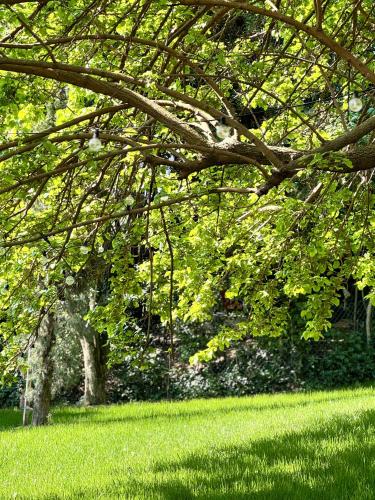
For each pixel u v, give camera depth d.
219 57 5.56
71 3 4.75
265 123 8.05
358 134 4.76
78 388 18.81
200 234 6.43
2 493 6.77
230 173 6.43
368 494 5.59
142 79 5.02
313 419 10.16
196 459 7.80
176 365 18.70
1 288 5.68
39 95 5.09
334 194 5.34
